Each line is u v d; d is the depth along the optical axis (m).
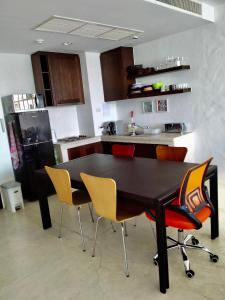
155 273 2.21
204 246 2.48
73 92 5.00
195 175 2.02
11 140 4.27
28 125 4.10
